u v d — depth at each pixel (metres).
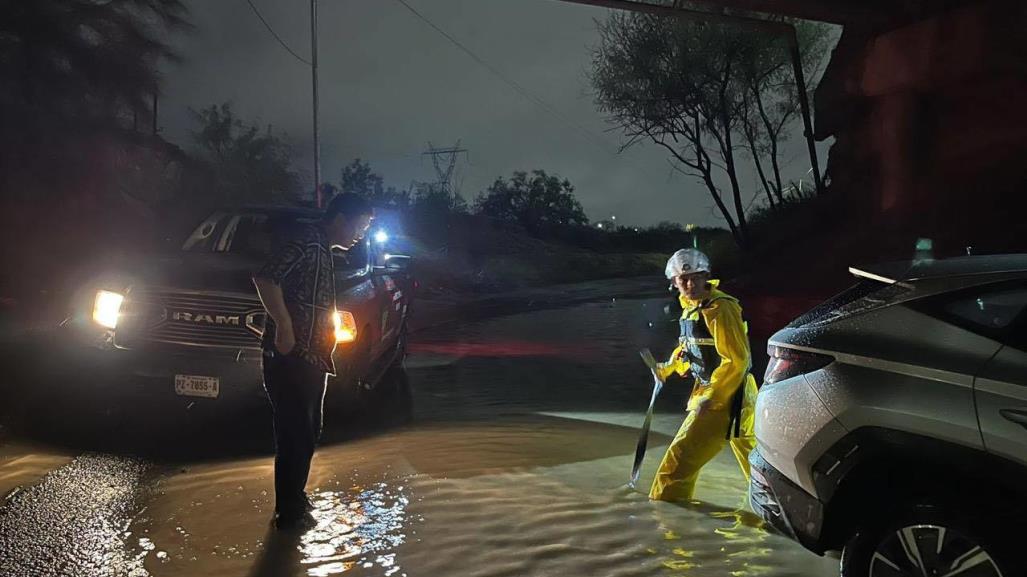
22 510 4.90
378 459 6.23
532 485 5.59
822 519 3.71
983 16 17.28
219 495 5.26
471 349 13.54
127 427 6.85
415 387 9.73
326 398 7.04
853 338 3.76
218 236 8.54
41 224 17.70
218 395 6.56
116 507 5.00
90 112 19.23
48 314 13.41
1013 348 3.38
